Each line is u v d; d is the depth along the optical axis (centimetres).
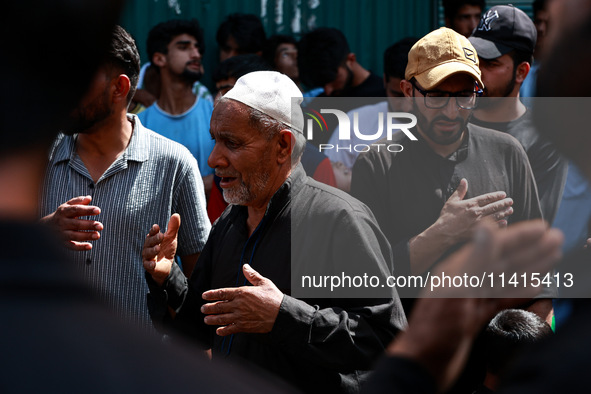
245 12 484
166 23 426
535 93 89
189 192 260
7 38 61
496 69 289
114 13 66
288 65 464
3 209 62
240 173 207
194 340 220
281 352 203
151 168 254
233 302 188
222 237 227
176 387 60
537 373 74
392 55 351
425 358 89
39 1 62
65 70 64
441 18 486
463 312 92
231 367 72
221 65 358
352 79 426
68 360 57
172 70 424
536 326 218
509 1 475
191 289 221
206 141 428
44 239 62
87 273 246
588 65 82
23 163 63
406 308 210
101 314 62
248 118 204
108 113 239
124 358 60
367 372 207
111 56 233
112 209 248
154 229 207
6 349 56
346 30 487
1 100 61
